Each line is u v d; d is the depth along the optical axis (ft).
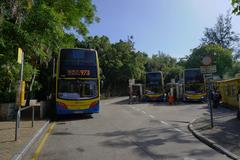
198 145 31.76
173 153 27.73
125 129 44.09
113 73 198.18
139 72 210.59
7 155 24.93
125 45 204.23
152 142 33.40
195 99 114.11
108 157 26.08
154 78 128.36
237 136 35.96
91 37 193.67
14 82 63.67
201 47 194.70
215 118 58.39
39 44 50.08
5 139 32.71
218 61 183.62
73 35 71.61
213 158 25.82
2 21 44.86
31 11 48.21
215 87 113.39
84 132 41.57
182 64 214.07
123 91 228.63
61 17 55.83
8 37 46.11
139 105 106.63
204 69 45.78
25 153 27.61
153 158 25.68
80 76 59.93
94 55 61.93
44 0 57.41
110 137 36.94
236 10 37.91
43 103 61.52
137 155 26.81
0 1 45.19
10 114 56.49
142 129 44.09
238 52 207.41
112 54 198.49
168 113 72.43
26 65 60.54
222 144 30.89
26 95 94.99
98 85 61.26
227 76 194.39
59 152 28.30
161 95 126.93
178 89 134.21
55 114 60.49
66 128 46.19
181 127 46.44
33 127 43.55
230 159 25.45
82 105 59.31
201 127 44.42
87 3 73.05
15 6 46.75
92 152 28.19
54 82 63.00
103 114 70.23
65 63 59.52
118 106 102.01
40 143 33.06
